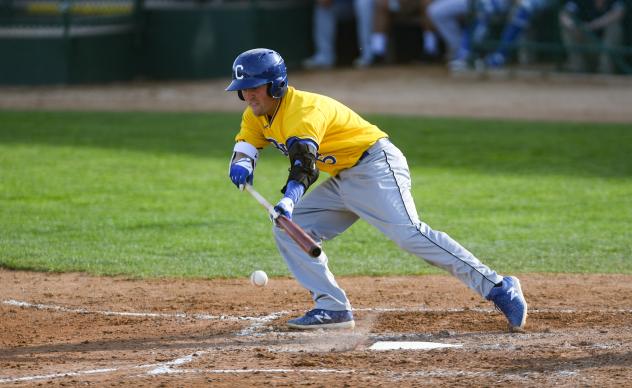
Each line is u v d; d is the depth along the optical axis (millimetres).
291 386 16219
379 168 19219
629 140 47469
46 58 63875
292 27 69812
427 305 22844
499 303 19734
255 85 18328
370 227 32562
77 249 29031
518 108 56812
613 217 33031
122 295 24141
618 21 63312
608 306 22500
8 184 38031
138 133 49812
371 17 69938
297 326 20531
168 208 34625
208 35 67125
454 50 68625
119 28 65750
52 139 47750
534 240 30078
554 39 66438
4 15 72812
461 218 33062
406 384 16297
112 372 17391
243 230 31656
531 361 17656
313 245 17609
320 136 18516
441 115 54938
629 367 17047
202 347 19359
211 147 46469
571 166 41875
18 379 16922
